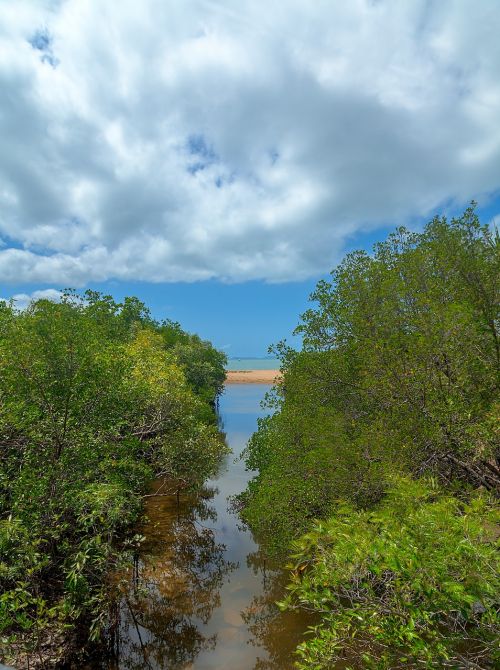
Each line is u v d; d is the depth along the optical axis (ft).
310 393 38.29
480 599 11.92
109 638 27.37
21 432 30.73
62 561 28.71
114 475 33.35
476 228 31.60
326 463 28.48
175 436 51.72
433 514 14.01
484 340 26.35
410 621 13.10
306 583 15.30
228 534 44.83
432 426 23.66
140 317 145.59
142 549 39.78
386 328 30.40
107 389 33.65
